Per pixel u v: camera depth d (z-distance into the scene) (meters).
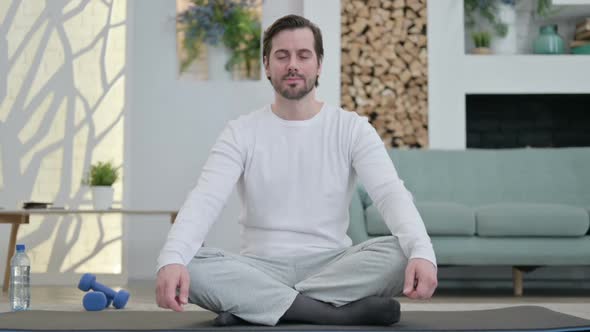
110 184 4.45
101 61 5.23
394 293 1.87
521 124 5.36
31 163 5.18
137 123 5.25
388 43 5.30
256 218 2.03
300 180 2.02
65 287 4.71
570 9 5.33
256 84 5.27
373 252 1.85
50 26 5.24
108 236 5.15
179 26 5.29
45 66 5.23
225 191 1.98
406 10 5.31
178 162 5.25
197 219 1.89
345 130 2.04
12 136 5.18
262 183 2.03
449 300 3.64
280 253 1.99
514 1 5.38
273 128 2.05
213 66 5.28
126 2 5.24
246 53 5.28
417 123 5.25
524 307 2.38
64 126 5.20
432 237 3.93
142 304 3.28
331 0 5.18
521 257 3.89
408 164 4.44
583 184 4.38
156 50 5.28
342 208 2.04
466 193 4.38
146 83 5.27
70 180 5.17
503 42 5.36
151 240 5.23
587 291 4.30
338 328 1.74
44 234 5.15
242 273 1.85
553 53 5.30
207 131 5.27
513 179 4.41
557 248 3.90
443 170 4.43
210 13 5.26
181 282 1.75
